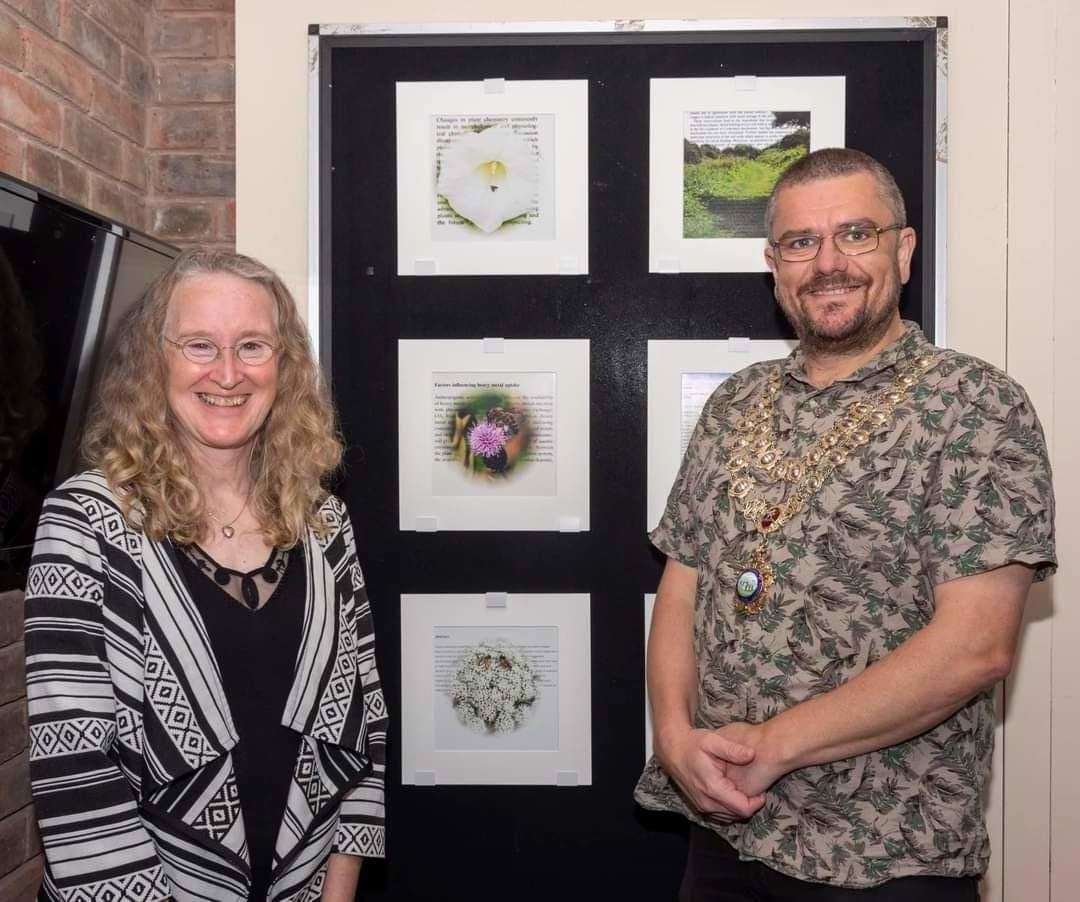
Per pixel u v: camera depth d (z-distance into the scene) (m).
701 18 1.87
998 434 1.31
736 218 1.86
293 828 1.33
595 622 1.89
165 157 2.49
